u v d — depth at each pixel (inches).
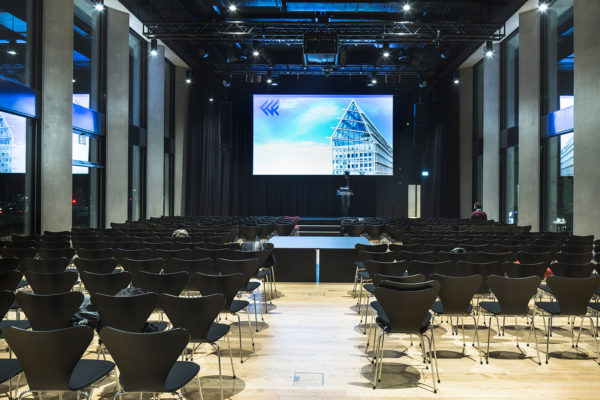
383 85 745.0
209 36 494.3
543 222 454.3
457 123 657.0
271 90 744.3
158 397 118.2
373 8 456.8
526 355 156.7
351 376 137.3
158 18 483.5
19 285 182.9
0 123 306.0
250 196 761.6
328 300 235.5
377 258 208.5
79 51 421.7
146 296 115.7
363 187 758.5
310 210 759.7
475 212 458.0
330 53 451.2
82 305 135.5
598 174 334.6
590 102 340.2
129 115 526.6
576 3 349.4
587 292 148.6
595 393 125.9
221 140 654.5
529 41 456.4
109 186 455.2
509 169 542.9
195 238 266.2
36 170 340.5
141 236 286.5
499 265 174.9
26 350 90.9
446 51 555.5
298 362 148.6
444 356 155.5
